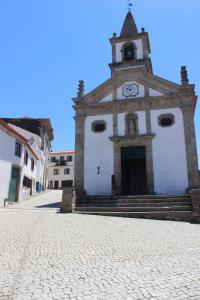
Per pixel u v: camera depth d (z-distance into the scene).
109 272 5.05
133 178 23.47
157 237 8.64
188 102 21.02
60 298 3.89
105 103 22.70
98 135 22.28
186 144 20.27
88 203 18.06
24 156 27.09
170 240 8.16
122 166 21.66
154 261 5.83
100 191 21.06
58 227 10.28
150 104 21.88
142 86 22.64
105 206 17.30
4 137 22.16
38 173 36.59
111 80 23.33
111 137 21.75
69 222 11.80
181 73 21.84
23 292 4.09
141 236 8.80
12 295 3.98
